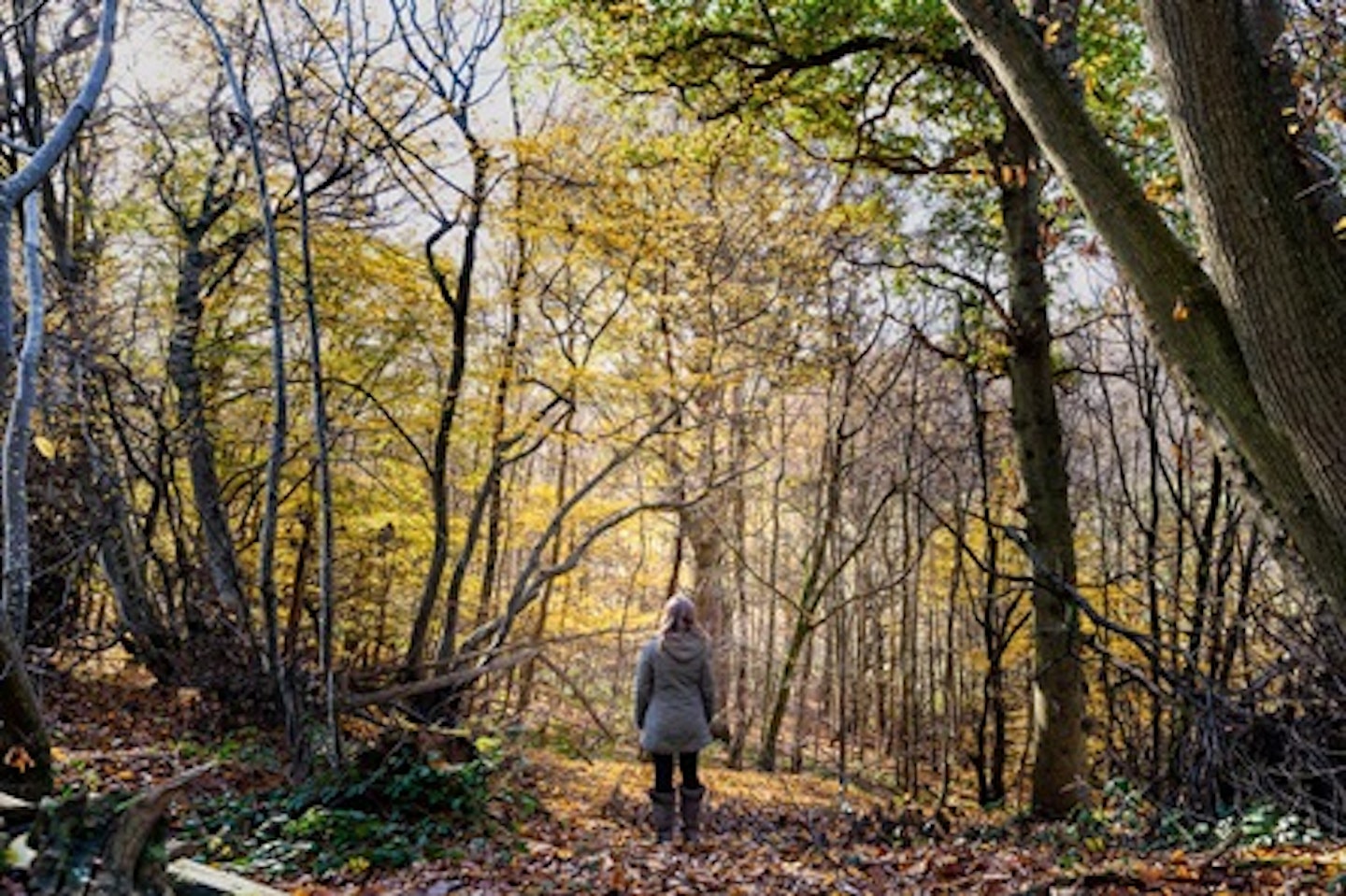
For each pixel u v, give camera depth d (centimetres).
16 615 523
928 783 1834
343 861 544
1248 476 348
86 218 1310
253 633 834
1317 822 575
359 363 1188
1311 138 323
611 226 1046
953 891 499
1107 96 834
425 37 1009
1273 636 611
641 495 1475
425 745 677
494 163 1030
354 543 1364
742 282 1255
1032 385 965
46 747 455
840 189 1122
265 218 764
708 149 1065
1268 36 368
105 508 986
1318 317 299
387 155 1053
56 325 959
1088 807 749
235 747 815
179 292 1157
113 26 466
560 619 1579
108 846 213
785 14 909
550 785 953
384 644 1425
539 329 1166
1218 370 335
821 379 1479
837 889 524
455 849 581
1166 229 348
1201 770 638
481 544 1571
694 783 737
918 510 1584
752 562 2252
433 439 1250
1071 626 845
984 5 368
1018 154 915
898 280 1171
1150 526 1303
